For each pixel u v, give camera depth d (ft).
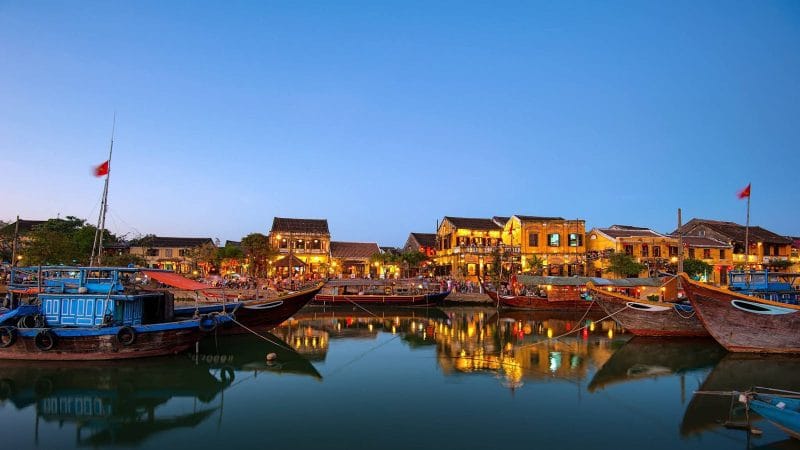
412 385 60.64
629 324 94.12
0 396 55.57
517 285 157.69
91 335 66.28
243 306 87.86
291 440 43.55
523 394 57.00
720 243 200.03
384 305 155.12
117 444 43.14
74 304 68.54
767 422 47.60
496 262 184.03
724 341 74.95
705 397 55.98
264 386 60.13
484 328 109.81
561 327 111.75
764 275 84.07
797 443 42.50
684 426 46.83
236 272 208.85
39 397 55.36
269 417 49.34
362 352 80.28
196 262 207.72
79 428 46.83
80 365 66.59
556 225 194.59
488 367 69.97
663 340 91.20
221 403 53.62
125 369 65.72
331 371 67.41
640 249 190.19
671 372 67.31
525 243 191.93
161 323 70.18
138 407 52.39
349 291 166.61
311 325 113.70
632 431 45.65
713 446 42.14
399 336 96.99
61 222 197.57
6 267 125.59
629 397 56.13
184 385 60.08
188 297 145.18
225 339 87.76
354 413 50.34
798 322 70.18
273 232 220.02
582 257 192.44
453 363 72.38
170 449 42.04
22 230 177.78
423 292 163.12
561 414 50.19
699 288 74.18
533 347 85.20
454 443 42.80
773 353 73.67
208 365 69.87
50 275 83.71
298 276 195.42
